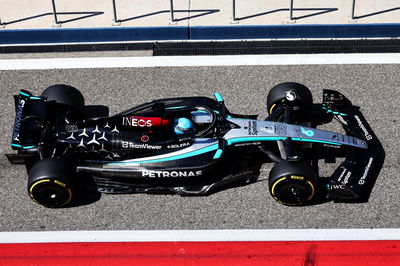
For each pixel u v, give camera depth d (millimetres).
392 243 16219
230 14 24203
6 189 17906
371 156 17844
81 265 15867
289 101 18547
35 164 16531
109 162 17375
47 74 22000
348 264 15734
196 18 24000
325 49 22703
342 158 18609
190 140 17016
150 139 17047
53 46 23344
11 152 19062
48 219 17094
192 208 17281
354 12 24125
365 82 21266
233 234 16547
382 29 23078
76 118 19234
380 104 20391
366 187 17703
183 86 21328
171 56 22672
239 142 17203
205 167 16922
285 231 16609
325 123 19891
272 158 17125
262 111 20266
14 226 16938
